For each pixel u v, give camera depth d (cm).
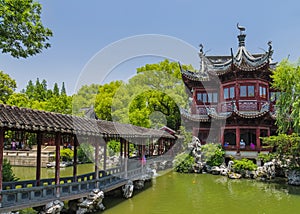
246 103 3316
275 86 2667
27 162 3528
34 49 1598
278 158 2534
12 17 1444
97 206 1434
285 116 2519
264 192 2034
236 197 1870
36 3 1539
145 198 1797
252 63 3406
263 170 2631
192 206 1627
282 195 1934
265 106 3200
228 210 1555
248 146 3112
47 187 1177
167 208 1574
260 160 2930
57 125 1208
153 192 1997
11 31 1495
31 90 7488
